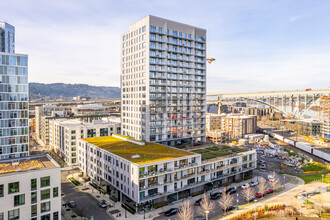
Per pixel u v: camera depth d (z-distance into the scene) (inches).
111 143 3464.6
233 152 3575.3
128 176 2491.4
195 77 4931.1
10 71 3612.2
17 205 1809.8
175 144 4645.7
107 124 4933.6
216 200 2763.3
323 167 4200.3
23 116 3742.6
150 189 2468.0
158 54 4315.9
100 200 2765.7
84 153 3599.9
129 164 2475.4
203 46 5014.8
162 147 3282.5
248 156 3548.2
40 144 6279.5
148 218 2322.8
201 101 5049.2
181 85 4626.0
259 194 2839.6
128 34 4717.0
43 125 6535.4
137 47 4453.7
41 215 1919.3
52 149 5433.1
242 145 6240.2
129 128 4795.8
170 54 4475.9
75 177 3612.2
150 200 2539.4
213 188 3110.2
